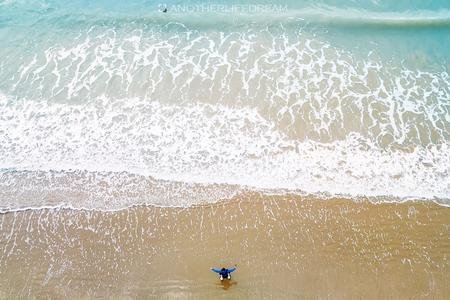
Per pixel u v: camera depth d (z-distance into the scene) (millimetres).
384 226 15617
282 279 14398
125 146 17812
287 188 16547
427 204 16172
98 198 16406
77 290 14305
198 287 14250
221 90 19719
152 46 21734
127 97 19500
